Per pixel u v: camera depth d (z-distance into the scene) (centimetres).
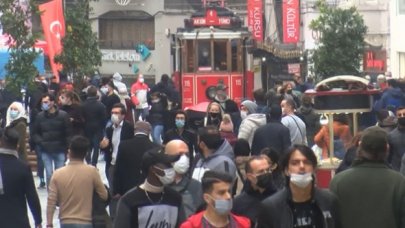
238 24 8606
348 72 9381
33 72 5644
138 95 6975
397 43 9662
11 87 5631
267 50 9681
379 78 5803
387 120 3731
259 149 3588
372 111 4369
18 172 2697
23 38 5619
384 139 2025
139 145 3111
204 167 2753
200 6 12575
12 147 2705
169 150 2459
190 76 8481
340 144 3691
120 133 4044
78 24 7438
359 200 2006
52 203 2775
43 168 4788
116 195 3125
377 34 10244
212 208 1955
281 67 9994
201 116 5231
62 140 4400
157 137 5731
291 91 5900
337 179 2027
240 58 8469
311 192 1939
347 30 9362
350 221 2005
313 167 1936
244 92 8481
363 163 2033
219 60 8481
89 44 7488
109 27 12750
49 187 2834
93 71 7512
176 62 8544
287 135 3584
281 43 11594
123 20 12738
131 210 2175
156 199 2183
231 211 2186
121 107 4031
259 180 2256
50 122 4388
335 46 9394
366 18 10275
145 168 2175
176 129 3750
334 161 3591
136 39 12769
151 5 12750
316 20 9731
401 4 9581
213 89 7325
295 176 1922
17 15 5588
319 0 9944
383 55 10194
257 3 10975
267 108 4800
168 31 12644
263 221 1933
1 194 2691
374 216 1998
